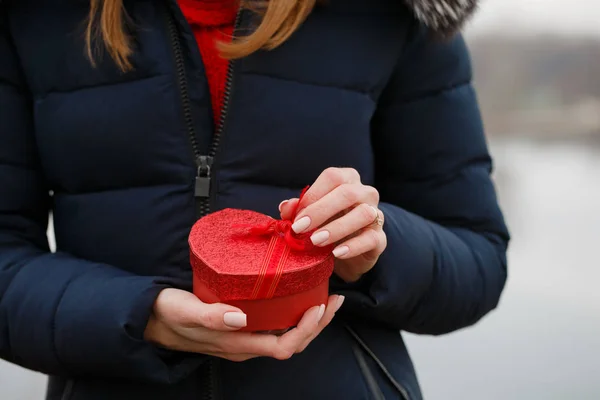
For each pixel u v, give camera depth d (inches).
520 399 91.4
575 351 107.2
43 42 40.0
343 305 40.1
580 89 622.8
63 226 41.0
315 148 40.1
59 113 39.8
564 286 138.6
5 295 38.6
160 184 39.7
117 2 38.5
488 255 43.0
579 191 241.3
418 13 40.5
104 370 37.5
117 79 39.5
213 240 35.1
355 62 40.7
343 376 39.9
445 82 43.2
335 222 34.5
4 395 85.9
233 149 39.6
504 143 385.1
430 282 40.6
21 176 41.0
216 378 39.1
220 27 40.6
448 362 102.7
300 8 39.0
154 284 37.0
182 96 39.4
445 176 43.3
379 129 43.7
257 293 33.3
